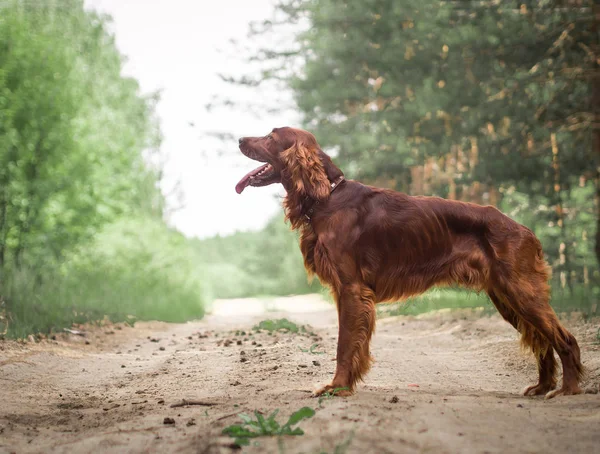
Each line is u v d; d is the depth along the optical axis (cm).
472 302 1595
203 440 371
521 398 526
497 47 1659
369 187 560
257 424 387
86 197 1875
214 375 679
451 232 545
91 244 2091
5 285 1205
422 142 1958
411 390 570
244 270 5841
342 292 531
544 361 558
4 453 396
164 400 554
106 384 676
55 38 1794
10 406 548
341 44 2052
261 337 1023
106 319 1348
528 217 2147
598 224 1694
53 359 823
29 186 1609
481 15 1669
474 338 1020
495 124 1759
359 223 542
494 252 535
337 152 2403
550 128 1689
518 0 1628
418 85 1861
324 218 545
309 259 560
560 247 2070
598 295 1334
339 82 2317
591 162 1745
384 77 2103
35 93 1608
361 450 333
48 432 457
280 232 5616
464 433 370
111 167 2200
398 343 1033
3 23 1628
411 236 541
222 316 2186
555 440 364
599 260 1697
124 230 2356
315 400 478
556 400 490
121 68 3131
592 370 627
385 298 547
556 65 1644
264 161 580
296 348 844
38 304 1182
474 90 1706
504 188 2056
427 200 554
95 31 2566
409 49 1891
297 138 570
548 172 1770
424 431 370
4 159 1579
